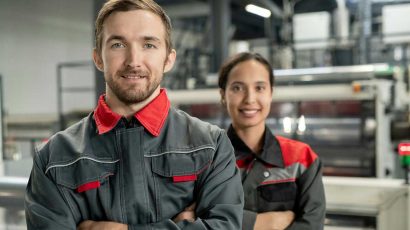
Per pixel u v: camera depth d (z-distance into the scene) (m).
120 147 0.97
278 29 9.67
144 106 1.00
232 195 1.01
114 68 0.94
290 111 3.75
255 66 1.34
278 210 1.29
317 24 5.56
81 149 0.98
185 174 0.98
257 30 10.60
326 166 3.59
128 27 0.93
